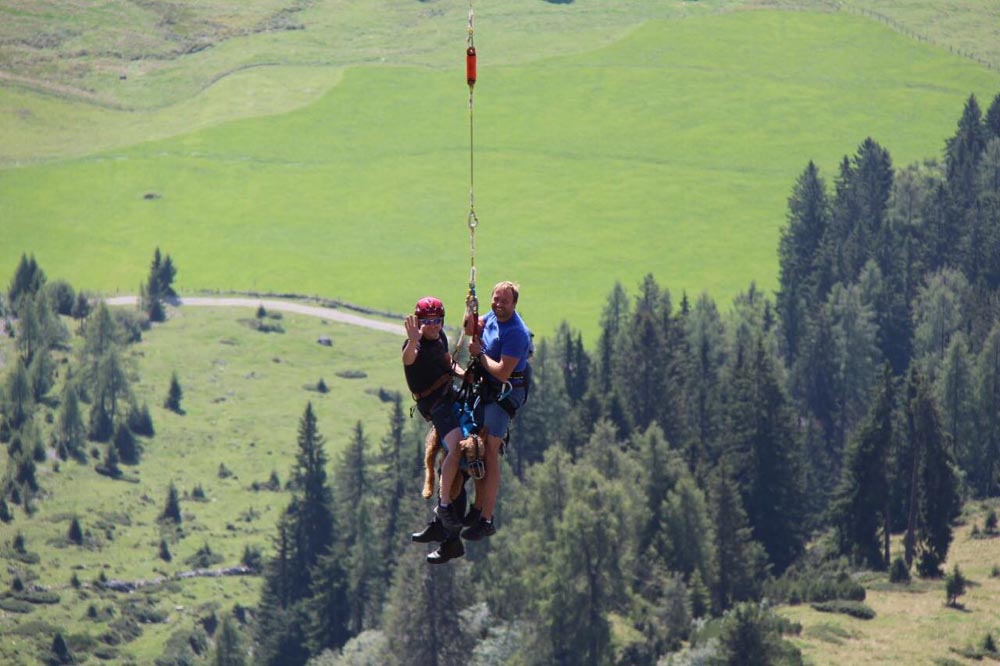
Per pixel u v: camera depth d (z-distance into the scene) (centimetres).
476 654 15400
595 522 15200
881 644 15700
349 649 17088
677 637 15938
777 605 17888
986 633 15800
